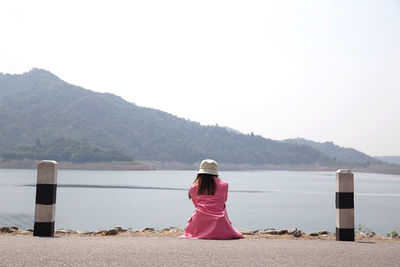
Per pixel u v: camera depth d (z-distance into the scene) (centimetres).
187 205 10425
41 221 523
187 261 350
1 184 17325
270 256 384
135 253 382
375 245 478
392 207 11044
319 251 420
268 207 10238
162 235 664
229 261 355
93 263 332
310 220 7569
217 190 555
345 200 554
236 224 6669
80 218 7544
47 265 320
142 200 11744
